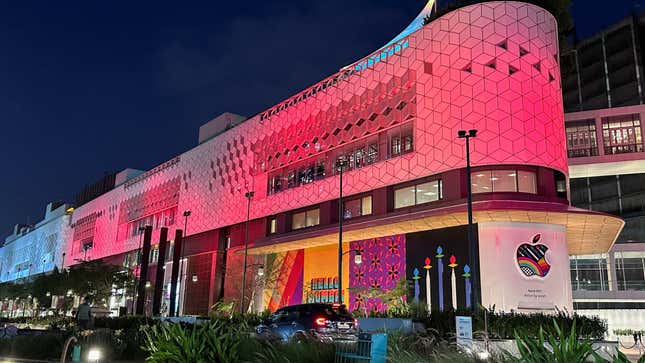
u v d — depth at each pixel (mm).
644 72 70938
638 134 63281
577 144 65500
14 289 81812
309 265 48000
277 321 21500
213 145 67375
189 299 64750
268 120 57406
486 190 34938
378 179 41750
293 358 8594
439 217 34750
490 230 33438
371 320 19625
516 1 37156
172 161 77438
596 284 64938
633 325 63031
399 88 41250
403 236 39000
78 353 12609
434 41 39125
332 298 44250
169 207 74812
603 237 39125
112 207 94688
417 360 7949
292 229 51469
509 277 32469
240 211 58719
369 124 43531
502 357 7211
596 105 75688
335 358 8211
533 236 33469
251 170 58375
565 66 58938
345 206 45438
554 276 33156
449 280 34875
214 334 8938
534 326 17328
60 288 61656
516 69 35688
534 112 35281
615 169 65938
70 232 113688
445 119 37188
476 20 37125
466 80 36562
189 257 67250
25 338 20312
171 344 8797
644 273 63125
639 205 68625
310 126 50625
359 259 35688
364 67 45406
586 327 17688
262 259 53875
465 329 12875
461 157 35625
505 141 34656
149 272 76750
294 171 52156
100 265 64062
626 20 74438
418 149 38688
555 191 35219
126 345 17188
